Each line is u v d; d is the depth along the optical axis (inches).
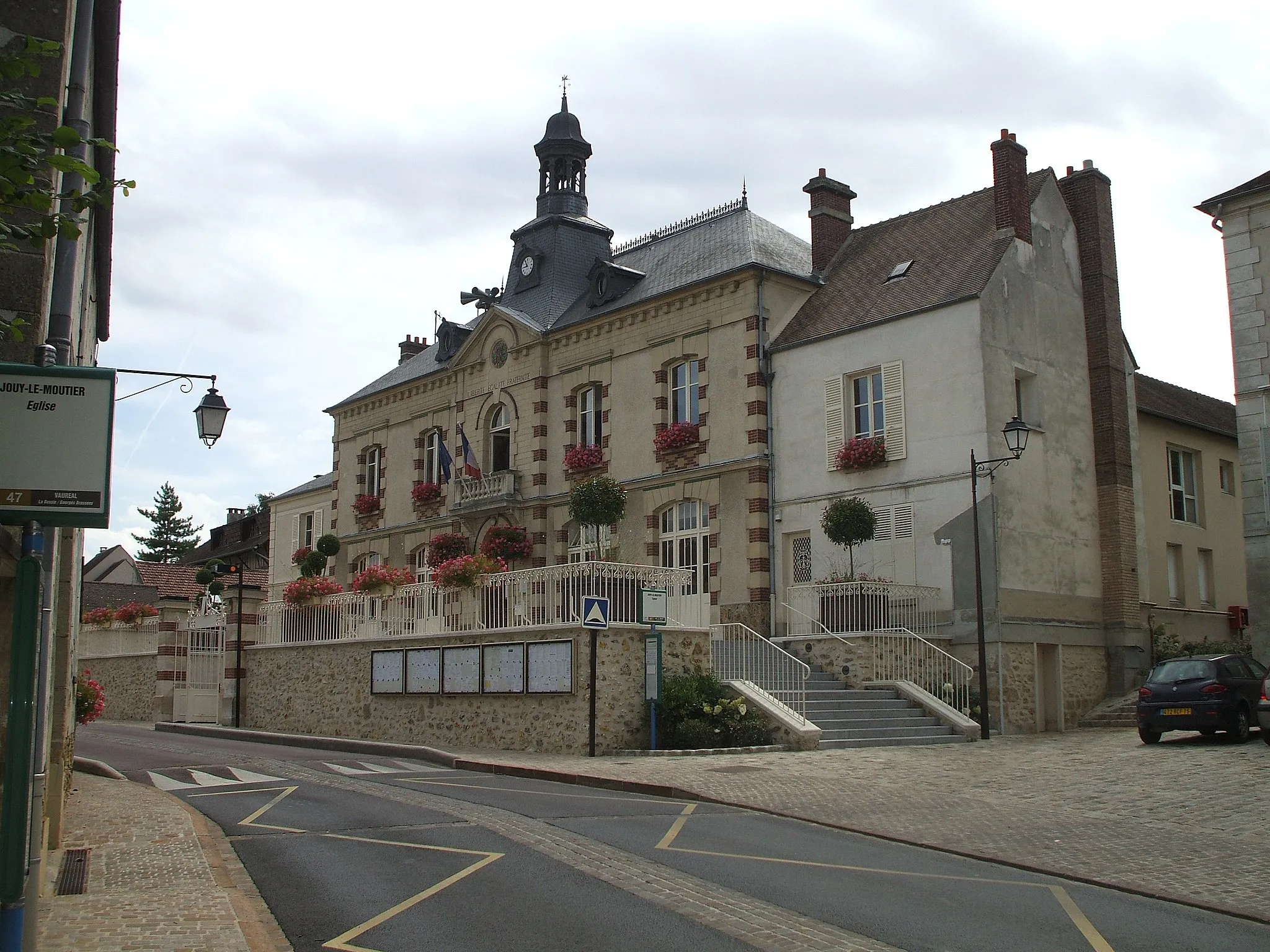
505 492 1151.0
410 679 831.7
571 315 1155.9
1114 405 952.9
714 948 264.2
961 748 694.5
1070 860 383.9
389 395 1375.5
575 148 1269.7
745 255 1011.9
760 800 497.0
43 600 207.5
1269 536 800.9
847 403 918.4
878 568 884.0
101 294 540.1
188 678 1115.9
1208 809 468.1
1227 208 839.1
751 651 836.0
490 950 263.4
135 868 346.6
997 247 900.6
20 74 207.6
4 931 192.7
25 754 196.7
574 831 417.7
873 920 294.4
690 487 1000.9
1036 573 862.5
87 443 209.2
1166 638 947.3
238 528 2313.0
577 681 698.8
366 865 356.2
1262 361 814.5
